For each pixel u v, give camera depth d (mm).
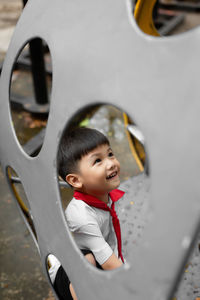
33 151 2072
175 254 490
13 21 4480
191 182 474
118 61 564
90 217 918
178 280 498
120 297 577
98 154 882
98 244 902
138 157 1501
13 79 3178
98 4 626
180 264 488
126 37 564
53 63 673
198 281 1112
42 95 2545
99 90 582
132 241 1081
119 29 578
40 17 750
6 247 1524
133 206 1218
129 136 1482
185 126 481
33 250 1506
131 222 1159
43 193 737
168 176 493
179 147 483
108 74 574
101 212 960
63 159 904
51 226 740
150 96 516
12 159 873
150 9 1177
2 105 891
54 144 671
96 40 606
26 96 2902
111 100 562
